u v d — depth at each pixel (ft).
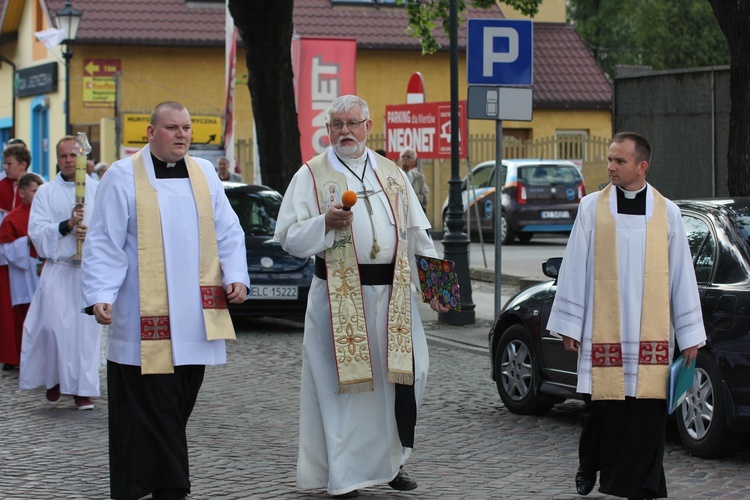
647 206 29.55
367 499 31.42
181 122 30.01
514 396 44.50
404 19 164.14
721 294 36.37
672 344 29.45
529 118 60.13
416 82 101.04
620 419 29.37
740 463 36.27
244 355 58.39
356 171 31.86
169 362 29.40
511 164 124.77
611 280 29.32
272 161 81.71
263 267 65.57
